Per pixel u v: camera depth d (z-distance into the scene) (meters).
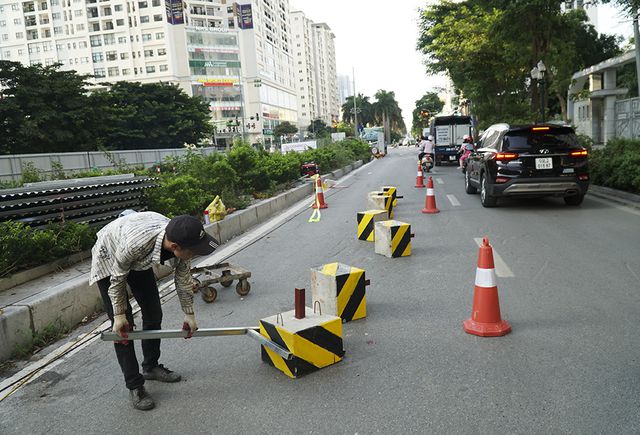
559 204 11.76
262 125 122.50
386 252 7.52
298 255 8.08
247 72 120.88
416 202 13.51
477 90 28.59
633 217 9.50
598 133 25.55
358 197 15.59
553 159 10.76
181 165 14.19
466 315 4.89
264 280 6.72
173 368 4.14
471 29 25.58
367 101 132.38
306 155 23.11
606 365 3.68
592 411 3.10
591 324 4.47
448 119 29.12
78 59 110.62
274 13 139.38
